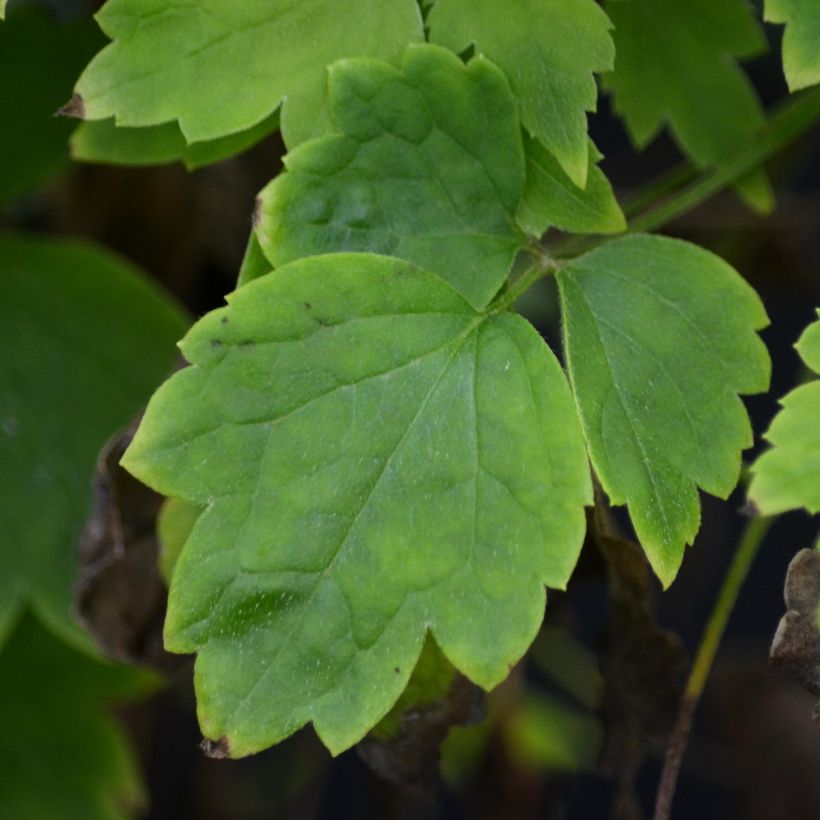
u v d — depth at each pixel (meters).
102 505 0.61
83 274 0.69
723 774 0.96
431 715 0.60
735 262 0.87
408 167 0.58
